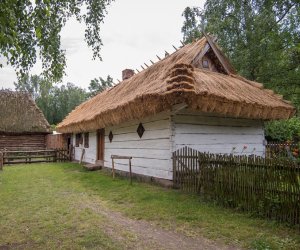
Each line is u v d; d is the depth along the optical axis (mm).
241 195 5609
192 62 10094
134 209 6031
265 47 17375
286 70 17969
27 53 5230
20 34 4918
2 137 22750
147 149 9633
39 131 23859
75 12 6246
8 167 14914
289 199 4750
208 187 6453
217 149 9445
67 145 20734
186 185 7316
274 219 4941
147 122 9703
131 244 4152
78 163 16688
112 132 12594
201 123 9102
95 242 4203
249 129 10734
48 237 4422
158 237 4449
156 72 10672
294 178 4688
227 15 19859
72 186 8945
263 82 18625
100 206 6422
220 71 11719
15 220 5328
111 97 13000
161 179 8664
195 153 7082
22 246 4078
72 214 5715
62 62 6223
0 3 3338
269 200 5062
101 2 6477
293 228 4578
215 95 7617
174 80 7133
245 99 8648
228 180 5918
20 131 22984
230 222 4961
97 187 8625
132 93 9984
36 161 17656
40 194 7715
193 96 7027
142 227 4945
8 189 8430
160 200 6590
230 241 4207
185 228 4816
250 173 5449
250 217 5203
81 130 14062
